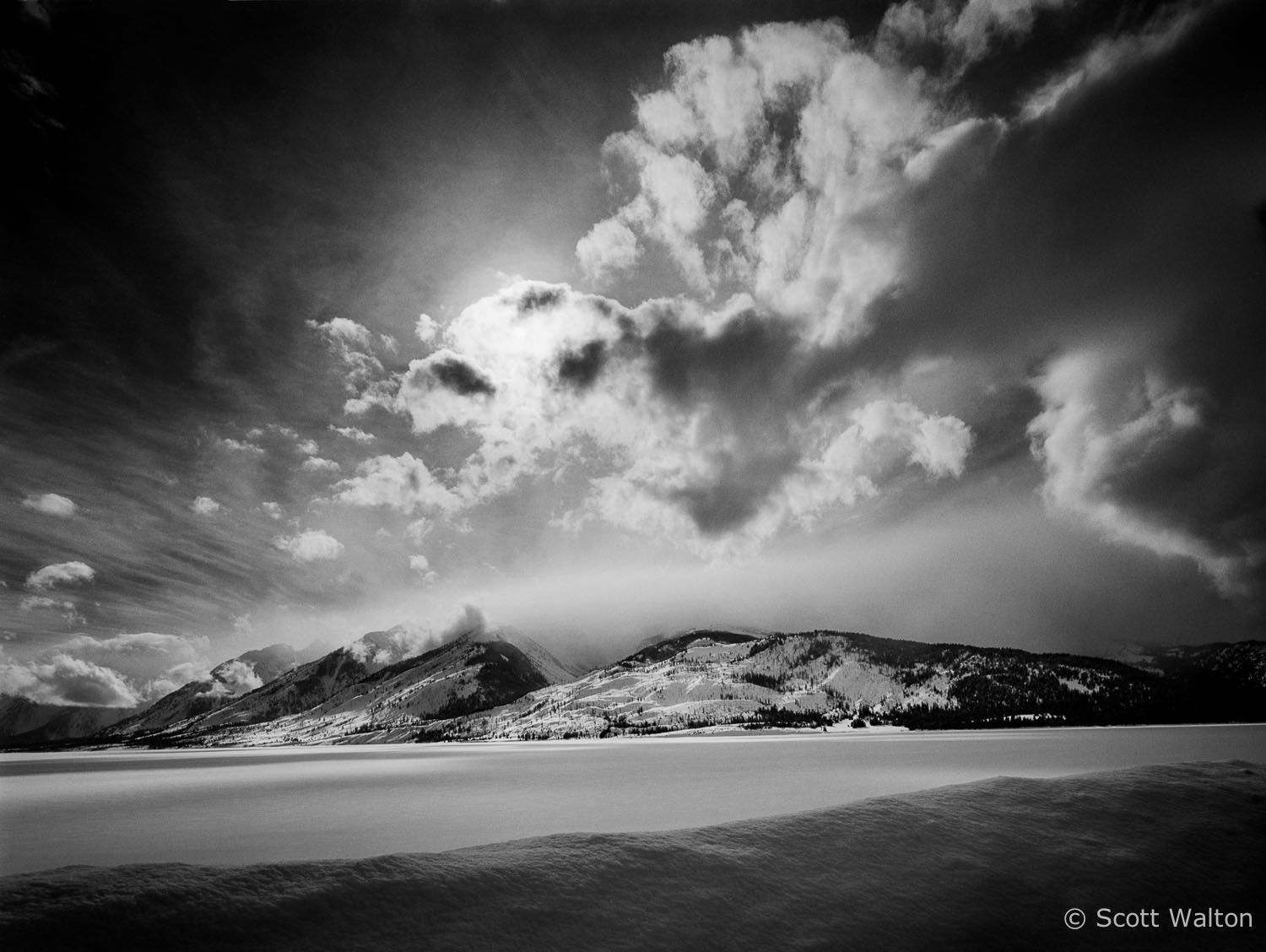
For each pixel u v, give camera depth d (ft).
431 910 71.67
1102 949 78.54
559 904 75.41
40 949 59.67
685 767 419.13
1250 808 121.49
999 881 90.02
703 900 79.30
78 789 405.80
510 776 385.91
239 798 307.99
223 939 63.72
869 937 75.82
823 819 104.47
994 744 647.56
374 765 593.42
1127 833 107.96
